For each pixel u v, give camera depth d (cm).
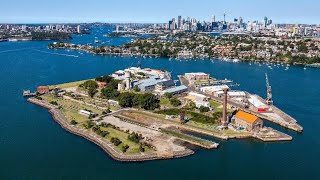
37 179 19775
